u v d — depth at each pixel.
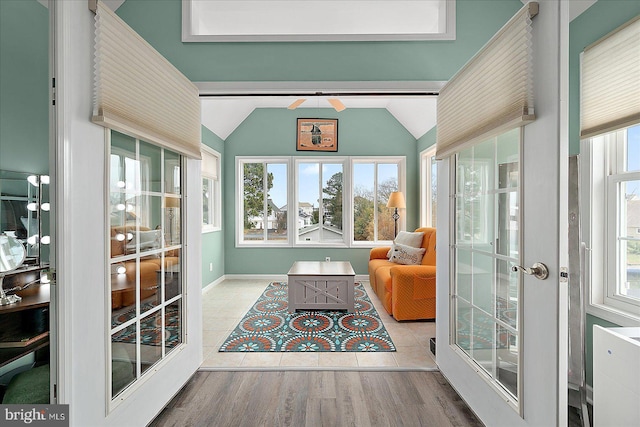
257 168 5.43
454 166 2.10
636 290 1.71
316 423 1.73
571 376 1.46
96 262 1.35
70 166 1.21
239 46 2.25
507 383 1.55
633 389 1.17
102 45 1.32
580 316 1.46
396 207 4.85
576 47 1.95
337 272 3.64
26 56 1.75
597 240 1.86
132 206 1.63
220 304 3.93
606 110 1.68
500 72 1.48
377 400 1.94
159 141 1.71
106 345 1.41
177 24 2.25
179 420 1.75
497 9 2.23
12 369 1.84
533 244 1.34
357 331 3.05
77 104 1.25
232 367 2.34
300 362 2.43
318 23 3.09
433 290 3.24
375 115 5.32
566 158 1.18
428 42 2.24
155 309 1.82
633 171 1.72
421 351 2.62
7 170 1.68
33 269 1.79
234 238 5.32
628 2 1.64
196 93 2.21
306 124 5.31
